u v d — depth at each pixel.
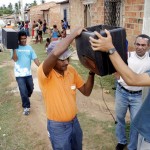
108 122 5.41
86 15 13.00
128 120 5.34
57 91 3.00
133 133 3.87
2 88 8.05
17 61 5.62
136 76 1.99
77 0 13.86
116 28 2.36
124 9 7.66
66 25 21.47
